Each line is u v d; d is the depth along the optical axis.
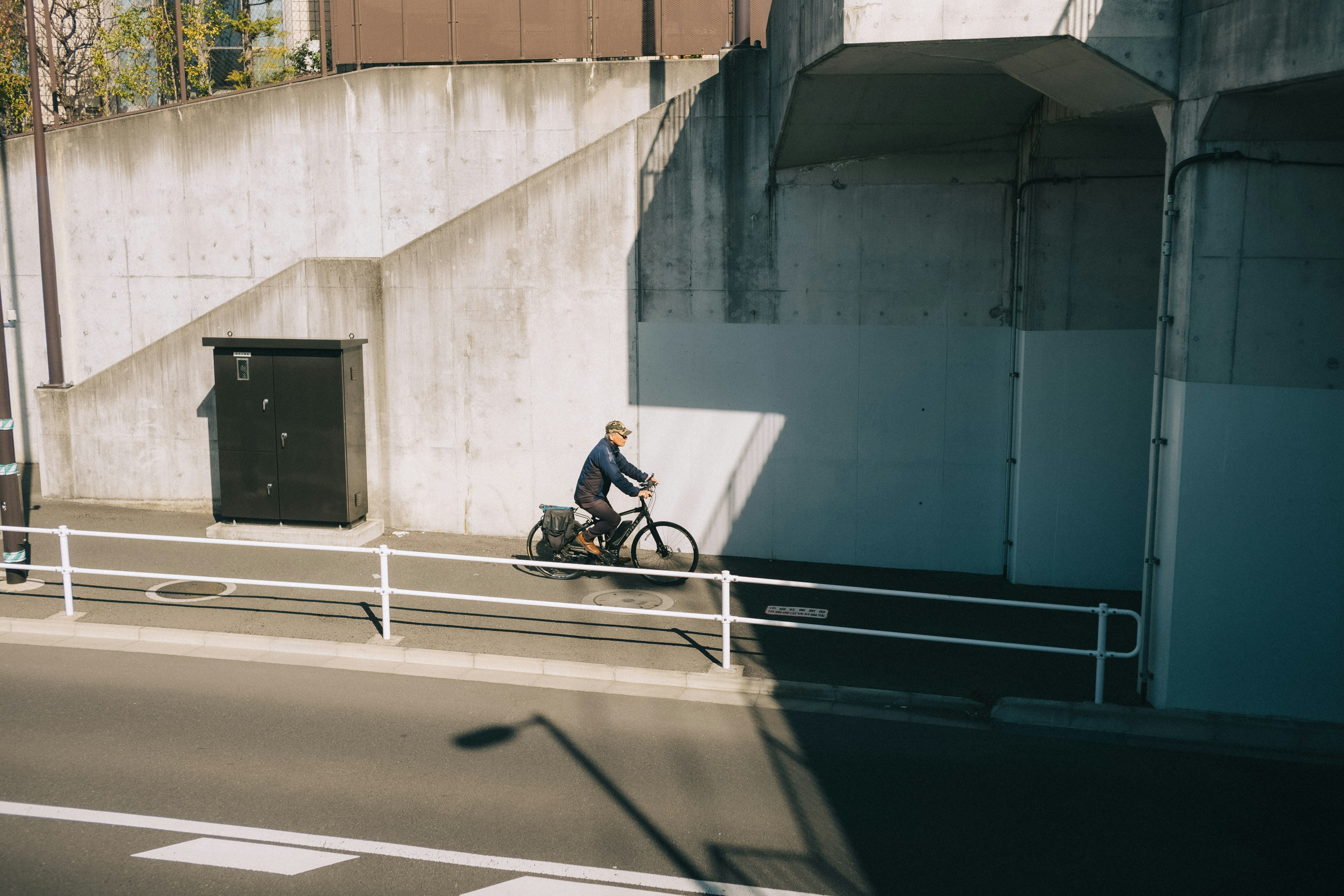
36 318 16.45
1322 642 7.79
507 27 15.88
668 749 7.60
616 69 15.19
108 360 16.55
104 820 6.37
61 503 14.56
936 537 12.38
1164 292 8.13
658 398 12.84
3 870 5.79
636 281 12.68
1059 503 11.62
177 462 14.30
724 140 12.21
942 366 12.10
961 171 11.80
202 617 10.14
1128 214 11.12
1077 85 8.79
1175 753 7.70
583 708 8.35
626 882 5.80
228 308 13.70
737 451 12.71
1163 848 6.27
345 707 8.26
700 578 10.59
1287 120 7.36
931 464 12.27
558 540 11.69
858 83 10.20
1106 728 8.07
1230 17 7.20
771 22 11.88
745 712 8.34
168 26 20.80
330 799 6.71
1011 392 11.97
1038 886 5.83
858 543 12.57
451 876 5.82
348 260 13.23
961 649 9.67
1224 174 7.55
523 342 13.03
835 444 12.46
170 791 6.76
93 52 21.19
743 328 12.51
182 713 8.06
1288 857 6.20
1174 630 8.03
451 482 13.46
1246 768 7.45
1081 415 11.45
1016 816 6.66
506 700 8.50
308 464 12.90
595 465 11.47
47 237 13.91
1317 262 7.48
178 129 15.92
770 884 5.80
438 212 15.70
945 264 11.96
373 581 11.44
